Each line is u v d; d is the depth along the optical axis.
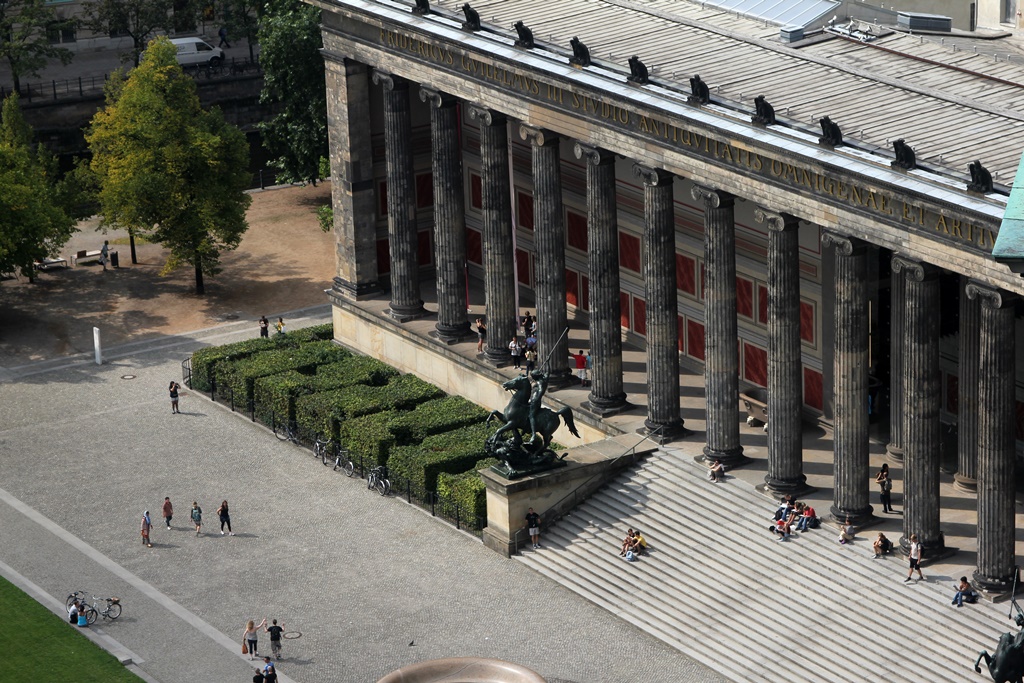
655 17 146.62
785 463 127.31
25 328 180.38
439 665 113.81
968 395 125.19
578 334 159.00
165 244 186.75
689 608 121.44
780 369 125.69
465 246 162.38
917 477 117.25
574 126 136.88
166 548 135.38
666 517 129.62
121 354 173.62
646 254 134.00
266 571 131.38
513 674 112.94
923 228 111.19
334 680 116.81
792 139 118.25
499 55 140.12
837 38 138.12
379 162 166.12
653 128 129.38
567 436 144.88
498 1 153.88
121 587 130.00
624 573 126.31
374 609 125.50
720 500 129.38
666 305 134.25
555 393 146.50
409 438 146.25
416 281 162.50
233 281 191.88
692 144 126.69
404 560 132.12
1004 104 121.25
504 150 147.62
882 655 112.69
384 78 156.50
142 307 185.25
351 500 141.88
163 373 169.00
